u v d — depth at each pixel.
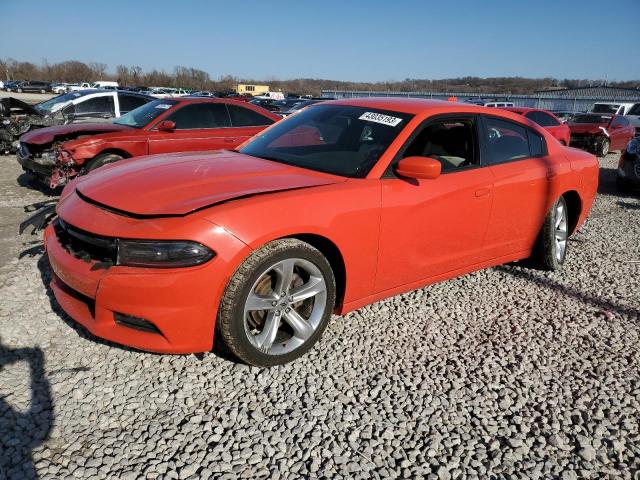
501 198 3.73
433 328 3.40
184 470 2.06
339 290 3.07
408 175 3.01
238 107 7.74
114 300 2.39
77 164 6.31
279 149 3.56
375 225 2.97
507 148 3.94
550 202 4.21
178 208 2.46
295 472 2.10
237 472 2.08
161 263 2.34
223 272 2.41
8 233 4.88
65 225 2.68
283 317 2.79
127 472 2.03
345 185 2.91
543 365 3.04
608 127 14.46
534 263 4.54
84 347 2.86
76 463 2.05
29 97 47.44
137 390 2.53
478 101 24.20
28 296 3.44
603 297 4.11
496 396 2.71
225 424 2.34
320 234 2.72
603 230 6.23
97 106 9.91
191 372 2.70
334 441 2.29
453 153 3.60
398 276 3.26
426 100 3.91
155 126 6.97
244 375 2.71
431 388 2.74
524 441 2.40
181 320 2.40
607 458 2.32
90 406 2.39
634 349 3.30
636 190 8.89
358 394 2.63
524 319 3.63
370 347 3.10
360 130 3.44
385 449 2.27
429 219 3.26
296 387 2.65
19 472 1.98
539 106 42.62
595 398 2.76
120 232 2.39
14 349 2.80
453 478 2.14
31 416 2.29
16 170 8.74
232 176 2.91
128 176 2.92
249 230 2.46
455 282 4.22
